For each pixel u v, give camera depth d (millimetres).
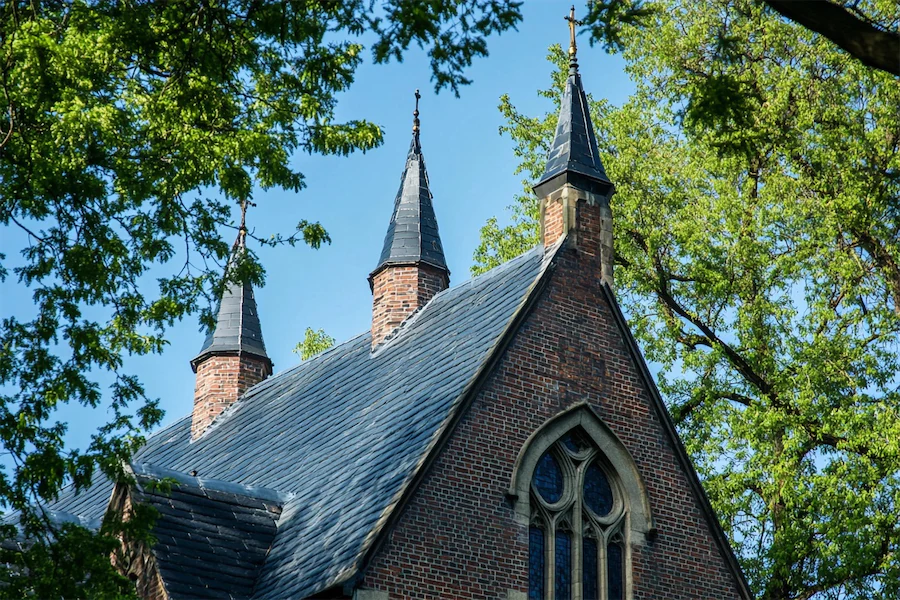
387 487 28766
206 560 30078
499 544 28672
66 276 25422
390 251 40062
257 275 27594
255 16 24812
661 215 46000
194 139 25750
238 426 41938
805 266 42562
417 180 41969
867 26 14969
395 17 22234
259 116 27094
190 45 25328
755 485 42781
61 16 25969
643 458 31250
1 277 25312
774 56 44062
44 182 24750
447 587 27672
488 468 29172
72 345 25234
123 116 24797
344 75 26859
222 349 45531
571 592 29391
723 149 21750
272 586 29188
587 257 32656
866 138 41625
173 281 26922
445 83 22859
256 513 32312
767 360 42781
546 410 30406
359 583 26734
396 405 32781
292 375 42375
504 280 34156
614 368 31734
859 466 40344
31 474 24172
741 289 43812
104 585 23797
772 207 43062
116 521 24688
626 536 30406
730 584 31328
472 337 32500
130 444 25312
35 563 23688
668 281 46188
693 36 44906
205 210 27062
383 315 39188
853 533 39312
